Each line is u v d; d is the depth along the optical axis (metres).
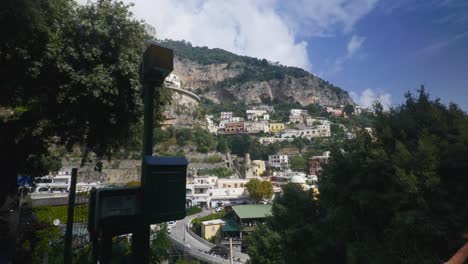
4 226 7.86
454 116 10.23
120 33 8.73
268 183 49.94
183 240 32.88
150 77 2.48
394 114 11.61
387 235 9.91
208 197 51.56
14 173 9.41
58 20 8.07
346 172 12.23
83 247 7.60
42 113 8.70
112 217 2.10
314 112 127.62
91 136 10.32
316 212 15.66
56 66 7.96
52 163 13.91
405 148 9.73
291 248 14.65
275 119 116.25
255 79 152.75
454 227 8.46
